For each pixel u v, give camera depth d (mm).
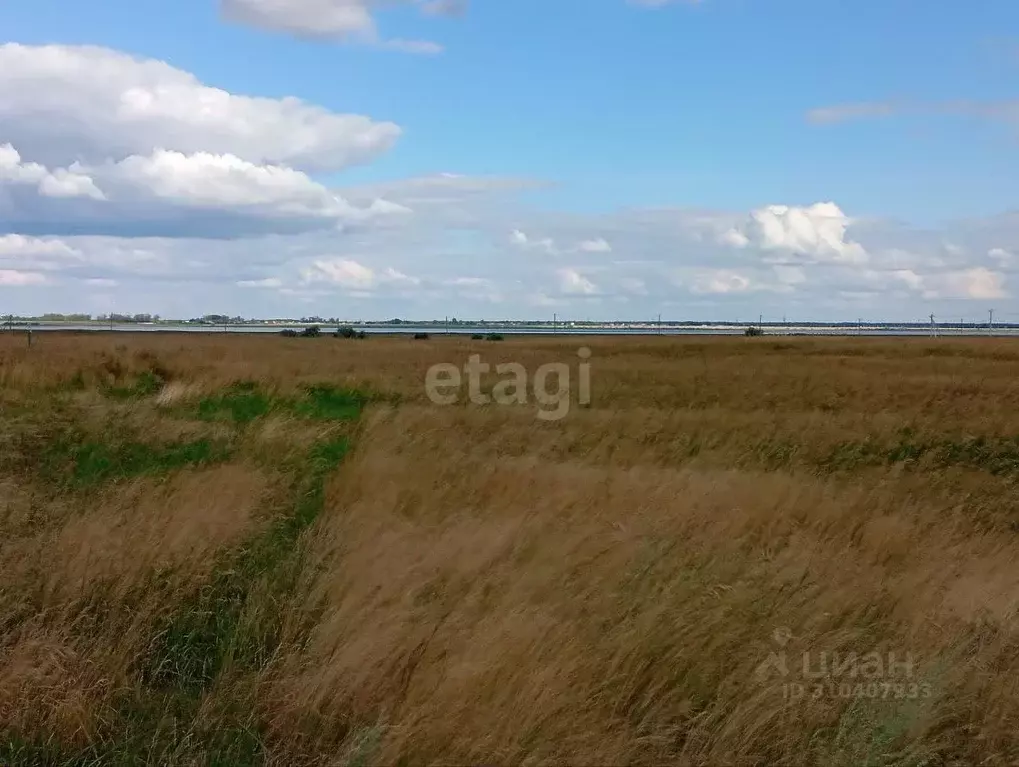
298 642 5527
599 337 90375
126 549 6555
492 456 12781
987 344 53531
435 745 4348
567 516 8500
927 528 9523
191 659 5488
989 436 16672
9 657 5055
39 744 4551
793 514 9406
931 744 4727
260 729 4750
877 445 15984
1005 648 5945
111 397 18266
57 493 8945
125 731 4621
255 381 22031
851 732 4738
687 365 37938
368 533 7562
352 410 18438
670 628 5422
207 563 6445
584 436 15609
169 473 9797
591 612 5809
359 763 4281
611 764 4320
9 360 22672
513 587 6098
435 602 5969
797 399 23109
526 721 4449
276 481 9766
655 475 11172
